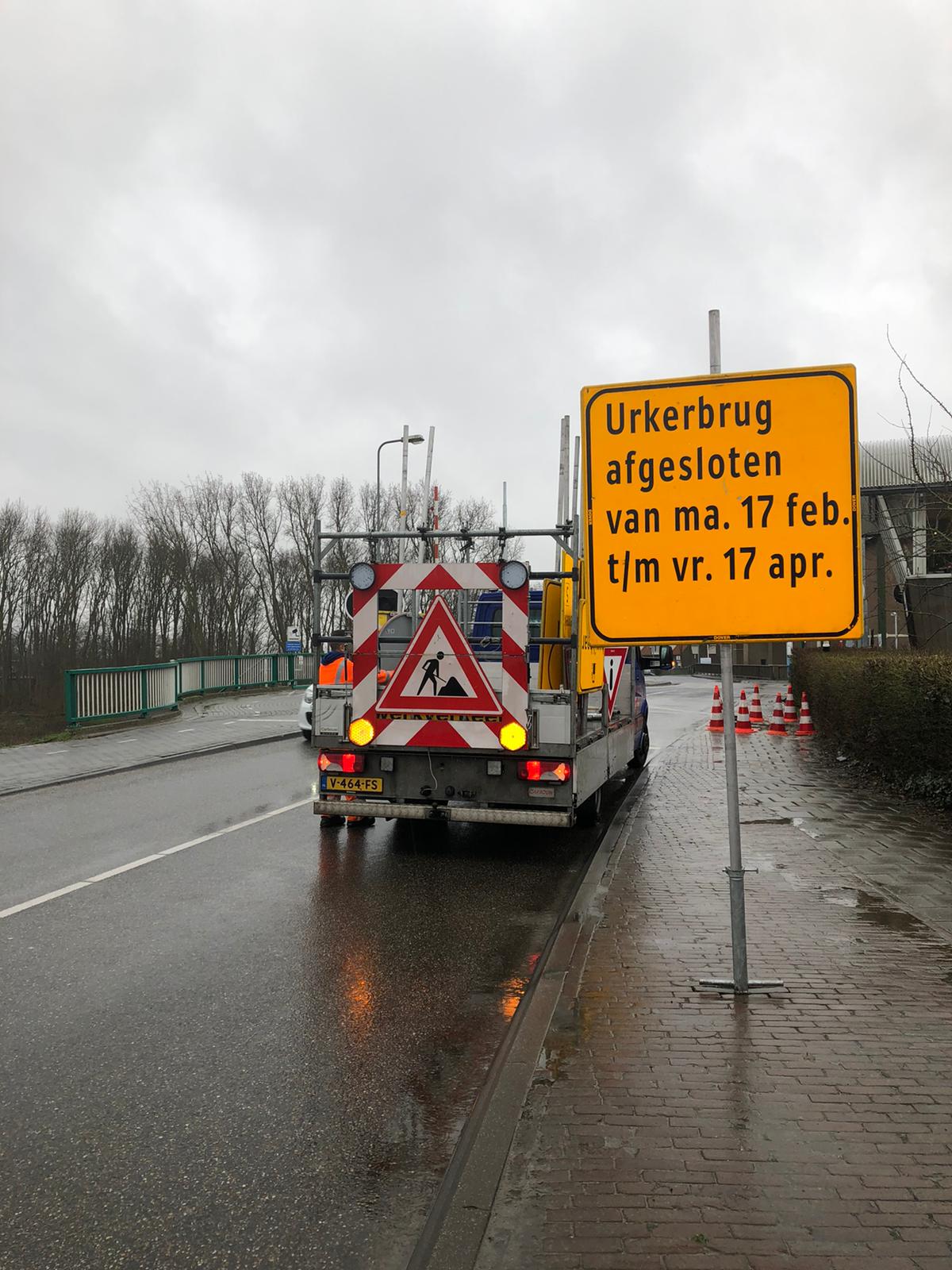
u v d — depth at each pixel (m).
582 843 8.34
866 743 11.23
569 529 7.17
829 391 4.40
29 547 55.59
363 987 4.80
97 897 6.50
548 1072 3.50
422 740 7.41
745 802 9.60
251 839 8.47
